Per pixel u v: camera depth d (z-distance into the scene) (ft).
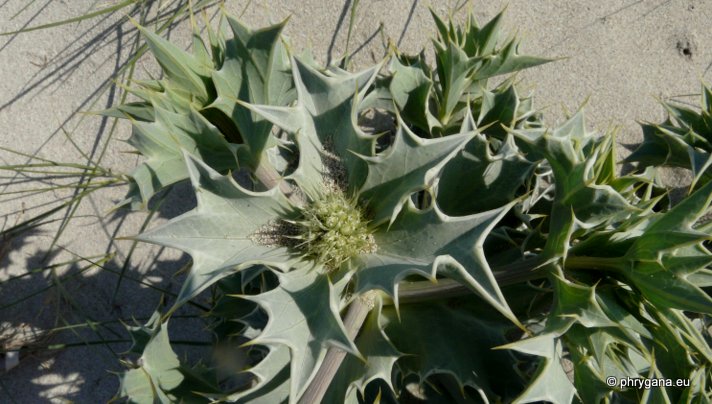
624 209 0.52
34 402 0.91
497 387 0.64
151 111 0.63
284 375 0.64
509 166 0.68
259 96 0.58
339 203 0.55
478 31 0.77
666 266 0.49
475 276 0.45
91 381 0.91
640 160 0.81
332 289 0.50
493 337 0.66
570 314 0.50
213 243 0.52
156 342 0.65
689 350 0.55
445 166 0.68
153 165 0.59
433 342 0.66
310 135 0.55
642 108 0.91
